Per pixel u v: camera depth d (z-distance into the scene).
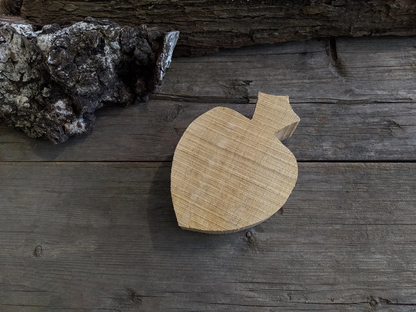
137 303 0.25
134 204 0.28
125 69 0.29
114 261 0.26
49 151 0.29
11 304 0.26
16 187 0.29
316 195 0.27
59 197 0.28
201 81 0.31
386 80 0.30
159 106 0.31
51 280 0.26
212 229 0.23
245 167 0.25
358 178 0.28
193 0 0.28
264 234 0.26
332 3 0.29
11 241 0.27
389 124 0.29
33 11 0.30
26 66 0.26
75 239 0.27
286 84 0.31
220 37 0.31
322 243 0.26
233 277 0.25
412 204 0.27
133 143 0.29
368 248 0.26
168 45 0.27
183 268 0.26
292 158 0.25
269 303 0.25
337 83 0.31
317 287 0.25
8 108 0.27
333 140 0.29
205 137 0.26
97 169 0.29
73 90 0.26
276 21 0.30
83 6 0.30
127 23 0.31
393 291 0.25
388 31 0.31
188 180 0.25
